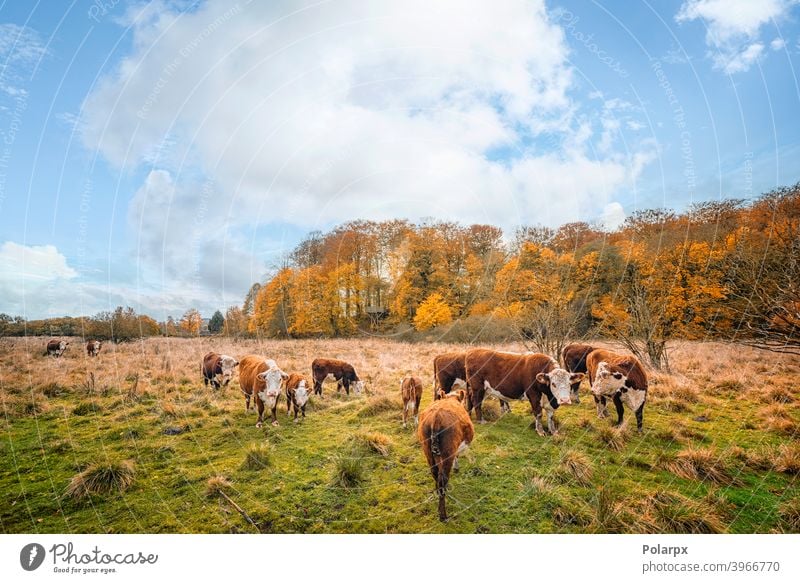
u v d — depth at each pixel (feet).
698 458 16.21
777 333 17.42
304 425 23.45
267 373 23.06
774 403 23.20
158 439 20.95
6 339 59.36
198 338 68.80
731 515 13.46
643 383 20.39
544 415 23.59
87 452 19.38
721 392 27.04
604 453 17.93
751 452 17.30
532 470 16.16
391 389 31.68
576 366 30.37
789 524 13.03
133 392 28.84
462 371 24.73
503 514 13.73
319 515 14.05
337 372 30.91
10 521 13.98
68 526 13.69
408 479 16.15
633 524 13.12
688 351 42.37
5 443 20.39
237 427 23.02
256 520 13.87
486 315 60.75
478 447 18.85
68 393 30.30
